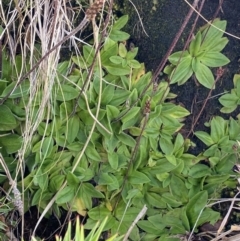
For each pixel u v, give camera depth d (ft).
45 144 1.61
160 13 1.57
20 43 1.50
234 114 1.71
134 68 1.61
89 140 1.62
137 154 1.69
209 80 1.61
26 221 1.78
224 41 1.57
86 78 1.49
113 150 1.65
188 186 1.76
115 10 1.56
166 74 1.63
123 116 1.60
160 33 1.59
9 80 1.57
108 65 1.58
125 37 1.55
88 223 1.74
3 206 1.68
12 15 1.48
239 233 1.75
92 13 1.26
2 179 1.68
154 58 1.63
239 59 1.65
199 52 1.59
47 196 1.71
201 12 1.57
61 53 1.58
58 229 1.80
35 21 1.46
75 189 1.69
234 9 1.57
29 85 1.54
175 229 1.77
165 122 1.66
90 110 1.57
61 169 1.68
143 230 1.82
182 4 1.56
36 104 1.55
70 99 1.57
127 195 1.72
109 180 1.68
